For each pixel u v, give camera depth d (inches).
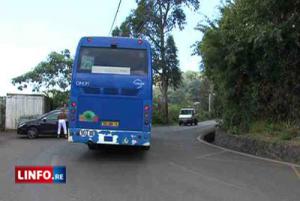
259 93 874.1
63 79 1861.5
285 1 756.6
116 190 415.5
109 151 727.1
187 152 737.6
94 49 611.2
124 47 612.4
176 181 463.2
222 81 983.6
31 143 876.0
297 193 413.1
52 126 1034.7
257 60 872.9
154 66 2342.5
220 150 778.2
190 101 4288.9
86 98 606.5
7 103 1321.4
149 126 605.6
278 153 669.3
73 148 771.4
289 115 820.6
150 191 412.2
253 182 463.2
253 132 851.4
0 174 497.0
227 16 911.7
